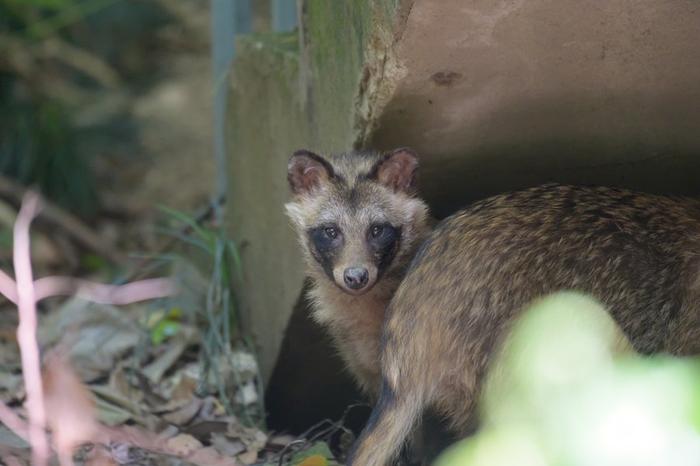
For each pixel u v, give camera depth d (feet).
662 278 26.37
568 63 27.96
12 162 59.72
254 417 37.63
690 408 15.23
